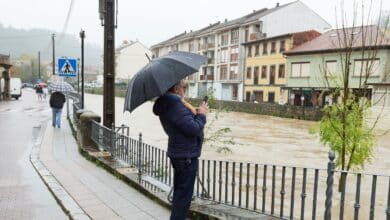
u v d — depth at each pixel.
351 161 9.22
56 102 17.00
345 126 9.00
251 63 58.12
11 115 23.62
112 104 11.14
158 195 5.97
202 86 73.12
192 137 4.04
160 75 3.93
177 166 4.06
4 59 41.62
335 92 9.40
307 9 60.53
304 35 49.66
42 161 9.31
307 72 45.56
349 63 9.23
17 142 12.63
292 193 4.87
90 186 6.88
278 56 51.84
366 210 7.93
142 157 7.58
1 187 6.91
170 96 3.98
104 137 9.98
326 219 4.15
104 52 11.02
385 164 14.69
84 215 5.29
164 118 3.98
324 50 41.88
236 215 4.85
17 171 8.24
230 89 64.56
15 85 44.84
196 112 4.11
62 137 13.98
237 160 14.08
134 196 6.25
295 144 19.75
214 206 5.34
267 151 17.03
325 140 9.34
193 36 75.75
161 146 16.67
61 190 6.59
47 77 113.25
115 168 7.96
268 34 59.06
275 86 52.41
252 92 57.91
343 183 4.29
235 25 62.16
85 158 9.81
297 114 37.59
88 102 50.59
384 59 32.72
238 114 43.41
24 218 5.30
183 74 4.02
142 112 38.50
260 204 7.93
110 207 5.66
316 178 4.55
